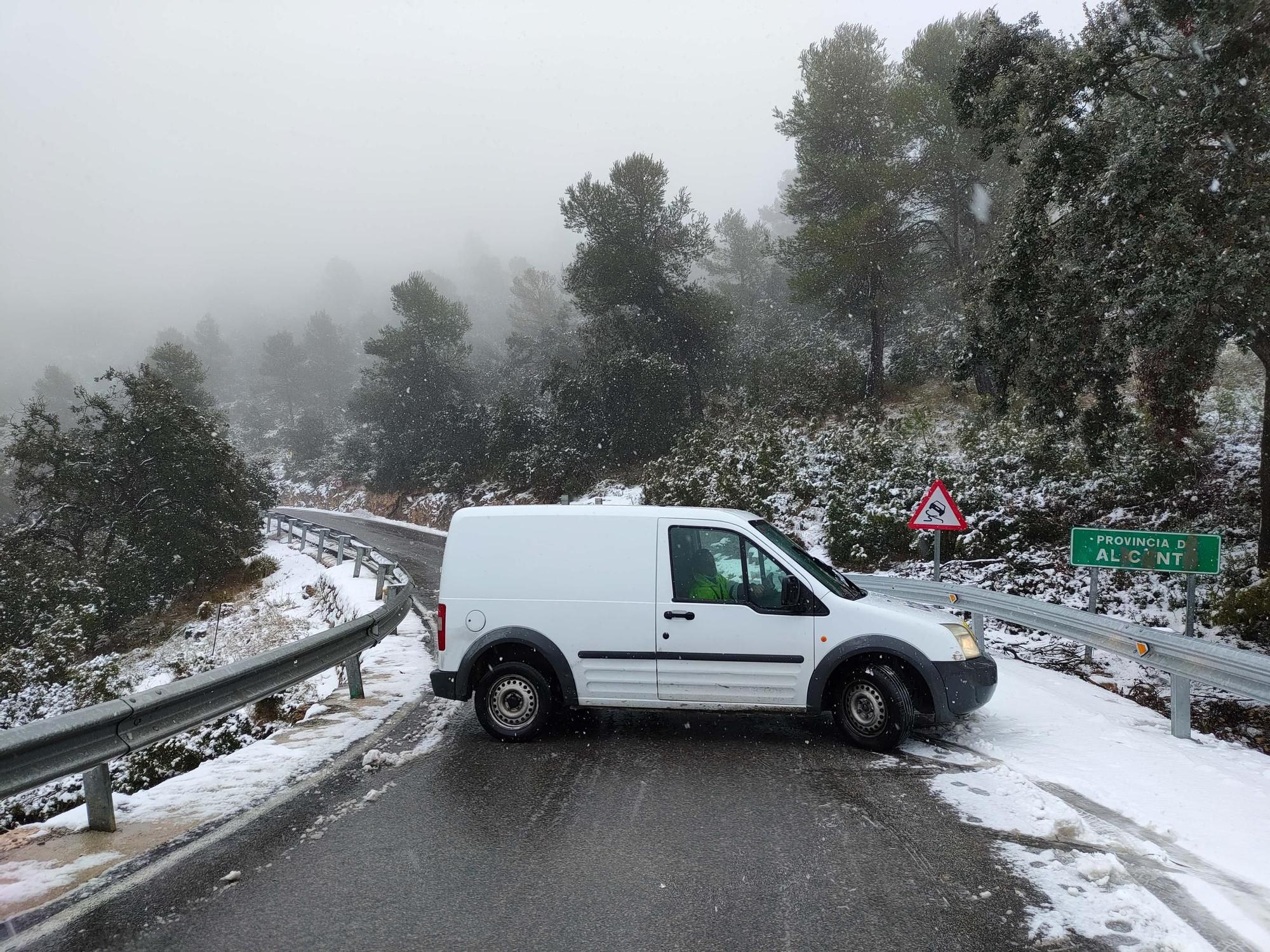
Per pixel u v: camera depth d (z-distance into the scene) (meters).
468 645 6.50
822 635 6.02
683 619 6.21
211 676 5.46
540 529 6.58
